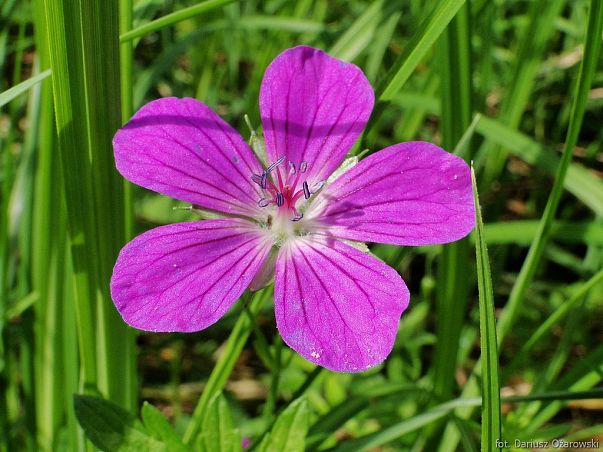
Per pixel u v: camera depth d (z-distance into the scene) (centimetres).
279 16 13
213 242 6
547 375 9
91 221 7
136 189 12
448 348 9
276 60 6
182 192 6
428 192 6
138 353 11
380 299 6
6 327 9
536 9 11
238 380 12
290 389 10
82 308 7
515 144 10
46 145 7
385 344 6
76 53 6
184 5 13
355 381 10
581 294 8
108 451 6
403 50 7
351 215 6
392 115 13
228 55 14
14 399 9
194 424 8
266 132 7
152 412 6
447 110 8
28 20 13
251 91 13
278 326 6
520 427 9
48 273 8
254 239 7
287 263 6
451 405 7
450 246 8
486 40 12
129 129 6
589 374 8
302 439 6
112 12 6
